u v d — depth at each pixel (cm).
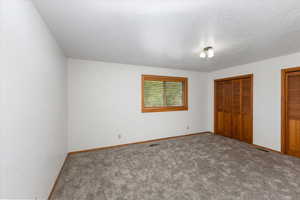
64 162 268
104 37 209
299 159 276
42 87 153
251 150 328
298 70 282
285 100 302
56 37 206
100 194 179
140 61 349
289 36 209
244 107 387
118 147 356
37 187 136
